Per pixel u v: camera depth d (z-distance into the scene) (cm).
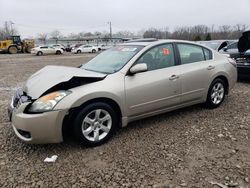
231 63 566
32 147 388
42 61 2231
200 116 506
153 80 431
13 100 408
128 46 475
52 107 349
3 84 946
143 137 416
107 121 396
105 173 319
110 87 388
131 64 417
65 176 314
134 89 411
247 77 799
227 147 378
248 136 414
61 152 372
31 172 323
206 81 512
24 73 1305
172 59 469
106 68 435
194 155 357
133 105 414
